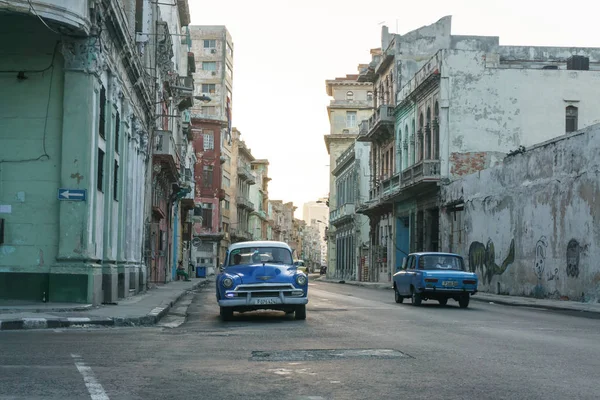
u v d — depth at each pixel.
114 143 20.94
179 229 61.78
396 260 51.31
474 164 40.78
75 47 17.17
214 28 99.06
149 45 32.06
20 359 8.63
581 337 12.08
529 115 40.94
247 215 117.81
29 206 17.16
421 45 51.41
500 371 7.96
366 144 71.44
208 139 89.00
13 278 16.86
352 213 74.69
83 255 16.84
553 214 28.27
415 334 12.27
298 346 10.37
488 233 34.56
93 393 6.52
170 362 8.61
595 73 41.06
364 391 6.71
